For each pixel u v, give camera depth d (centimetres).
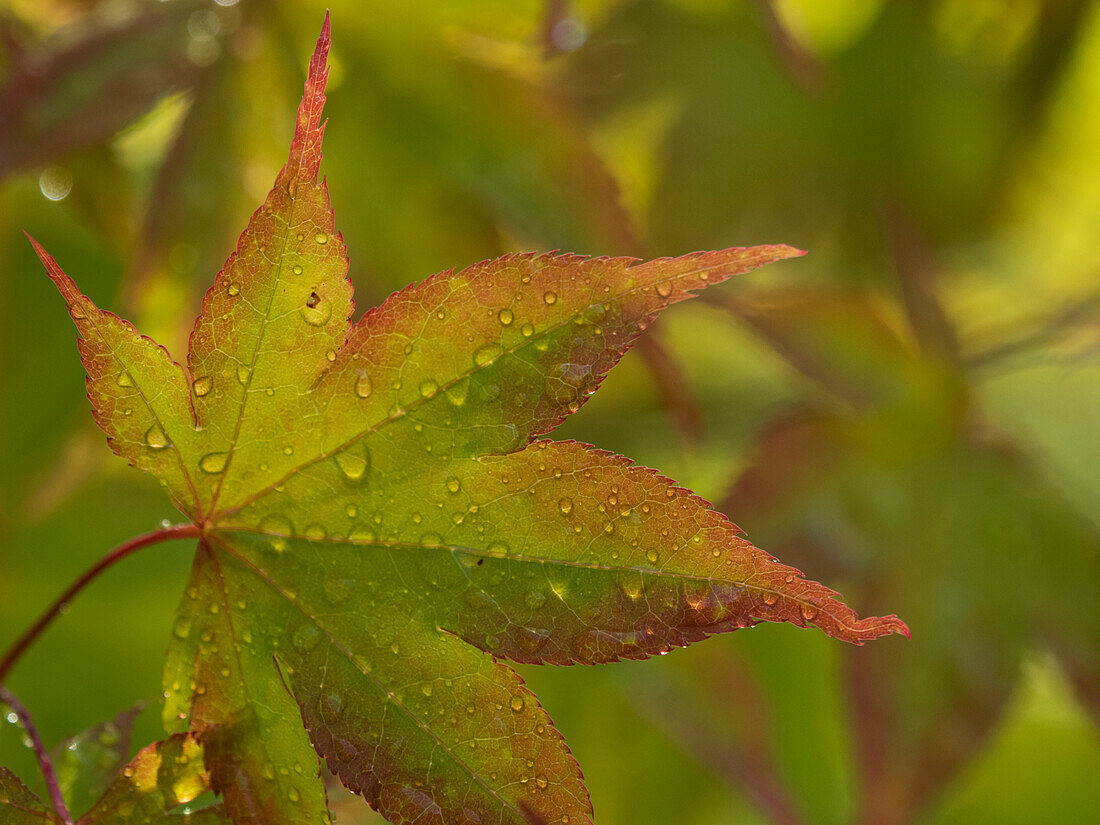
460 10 41
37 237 45
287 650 35
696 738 42
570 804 34
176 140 41
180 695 35
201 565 35
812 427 42
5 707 36
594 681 45
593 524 34
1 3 41
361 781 35
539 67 42
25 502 45
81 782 36
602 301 34
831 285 48
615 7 48
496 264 34
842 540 42
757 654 47
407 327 34
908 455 43
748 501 42
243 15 41
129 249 42
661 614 34
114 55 40
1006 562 42
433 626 35
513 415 34
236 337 34
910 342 44
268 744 35
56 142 40
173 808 35
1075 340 47
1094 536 43
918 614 42
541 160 41
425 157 42
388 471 35
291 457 35
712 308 43
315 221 34
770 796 42
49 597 46
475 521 35
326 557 35
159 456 35
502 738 34
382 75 41
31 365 45
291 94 41
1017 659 42
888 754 41
